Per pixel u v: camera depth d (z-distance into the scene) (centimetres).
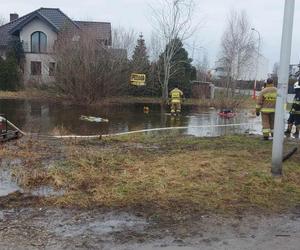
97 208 542
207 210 541
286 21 638
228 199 582
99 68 2673
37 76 3228
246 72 3591
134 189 611
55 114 2006
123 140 1115
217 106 2794
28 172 699
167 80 3148
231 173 707
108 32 3597
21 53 3800
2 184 647
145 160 811
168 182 648
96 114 2077
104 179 662
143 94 3306
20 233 463
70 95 2673
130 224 493
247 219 516
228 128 1620
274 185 646
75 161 779
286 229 489
